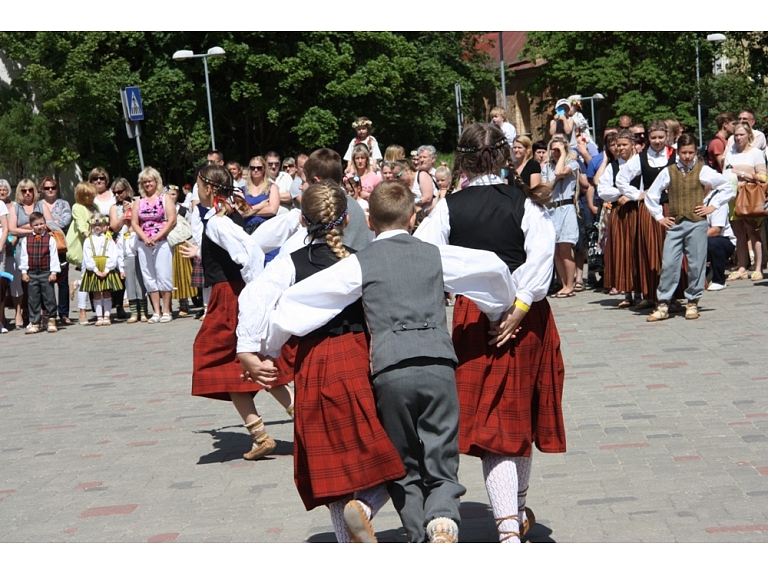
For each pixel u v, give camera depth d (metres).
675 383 7.48
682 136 10.09
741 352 8.42
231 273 6.30
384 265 3.90
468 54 49.28
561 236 12.52
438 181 12.32
